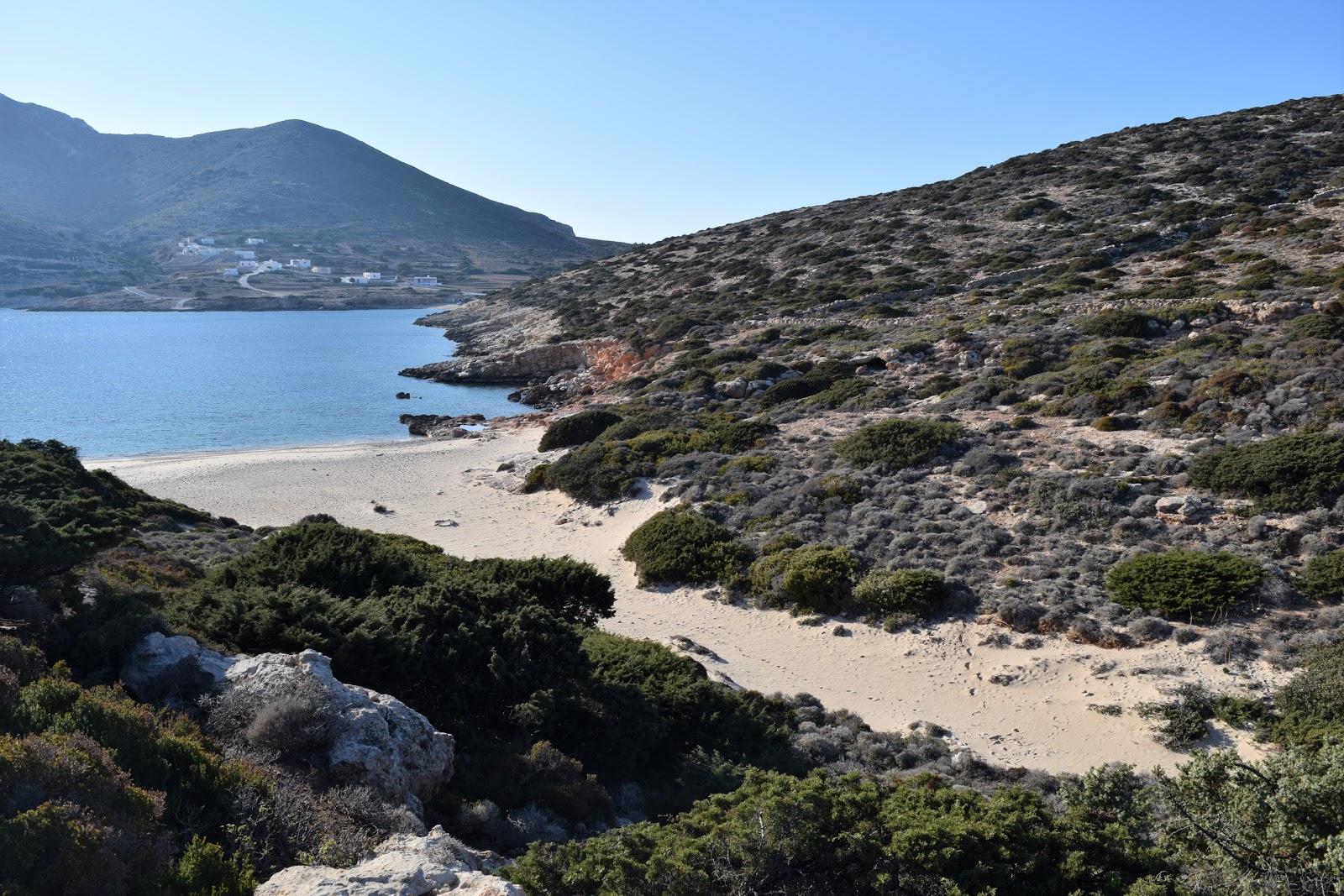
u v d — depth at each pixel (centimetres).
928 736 1986
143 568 2250
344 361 10938
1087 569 2673
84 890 697
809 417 4984
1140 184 9388
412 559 2294
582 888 949
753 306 8819
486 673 1672
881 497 3462
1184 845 1067
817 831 1039
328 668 1313
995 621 2528
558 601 2373
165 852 810
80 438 6062
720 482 3956
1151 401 3941
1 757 802
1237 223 7275
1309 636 2128
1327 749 1052
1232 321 4994
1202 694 2003
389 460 5425
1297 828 947
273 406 7538
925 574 2708
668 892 923
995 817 1125
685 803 1458
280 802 986
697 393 6050
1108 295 6188
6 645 1124
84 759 847
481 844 1164
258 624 1539
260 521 4116
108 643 1316
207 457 5500
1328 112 10238
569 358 9469
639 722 1689
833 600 2797
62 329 15538
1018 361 5059
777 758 1712
